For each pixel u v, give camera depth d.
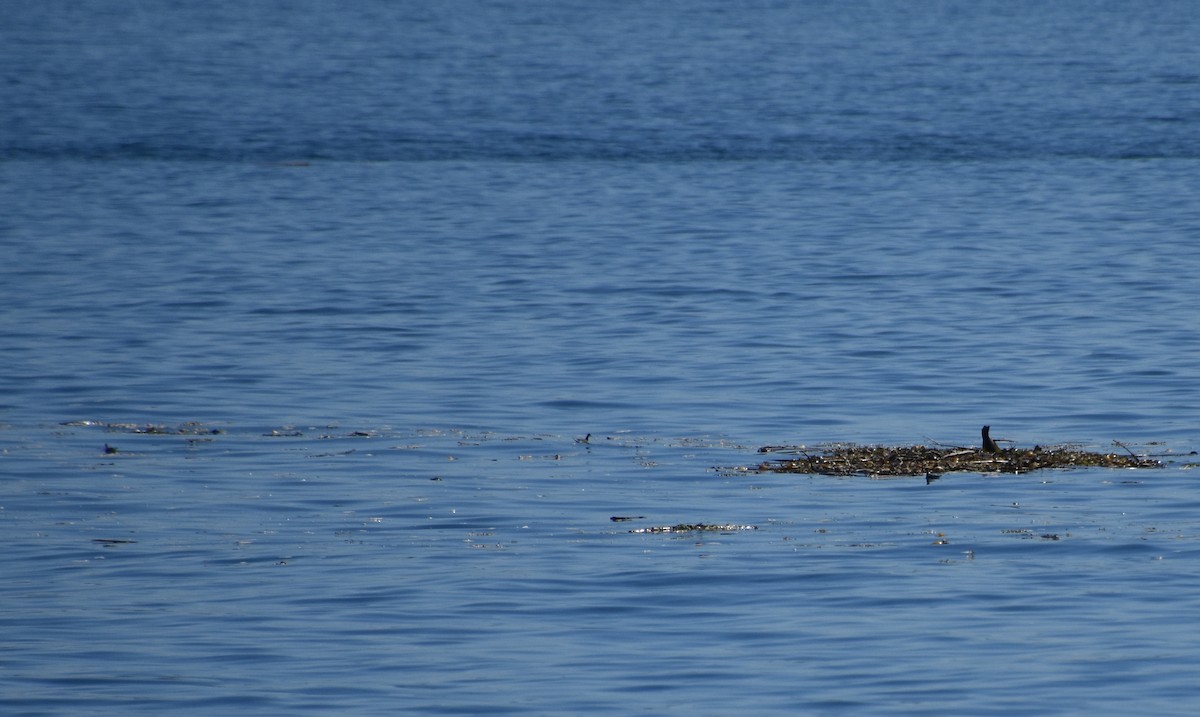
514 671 49.66
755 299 119.12
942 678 48.69
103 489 71.69
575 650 51.41
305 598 56.69
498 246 145.50
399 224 158.38
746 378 93.94
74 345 103.44
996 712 46.12
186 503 69.56
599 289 123.69
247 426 83.31
